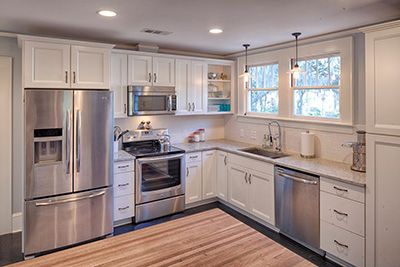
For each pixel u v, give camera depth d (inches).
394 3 90.6
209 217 72.1
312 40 138.6
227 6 93.5
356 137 124.4
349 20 109.2
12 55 132.0
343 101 128.6
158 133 172.4
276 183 132.7
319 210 113.4
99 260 52.4
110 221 132.1
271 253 55.0
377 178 94.0
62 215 119.6
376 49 92.7
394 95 88.7
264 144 169.8
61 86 119.6
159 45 159.5
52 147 119.1
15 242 127.9
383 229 93.3
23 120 112.1
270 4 91.7
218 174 172.6
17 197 137.4
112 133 130.2
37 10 97.5
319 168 118.8
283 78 156.4
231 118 197.0
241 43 154.0
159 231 64.4
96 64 127.1
